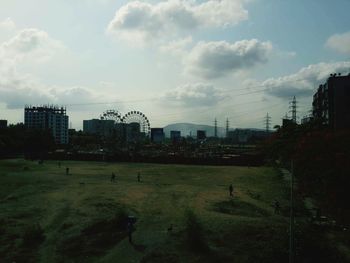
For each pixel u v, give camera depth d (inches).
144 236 1834.4
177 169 5142.7
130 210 2396.7
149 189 3289.9
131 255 1593.3
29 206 2495.1
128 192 3100.4
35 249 1665.8
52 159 6594.5
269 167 5280.5
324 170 2059.5
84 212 2317.9
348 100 3993.6
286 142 3961.6
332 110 4143.7
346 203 1953.7
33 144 7062.0
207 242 1706.4
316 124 3966.5
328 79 4202.8
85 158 6550.2
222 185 3563.0
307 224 1991.9
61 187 3346.5
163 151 7504.9
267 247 1637.6
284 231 1841.8
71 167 5275.6
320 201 2429.9
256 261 1507.1
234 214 2288.4
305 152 2368.4
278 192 3100.4
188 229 1792.6
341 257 1566.2
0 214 2262.6
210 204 2593.5
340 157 2003.0
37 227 1913.1
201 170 5012.3
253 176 4274.1
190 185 3572.8
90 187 3366.1
